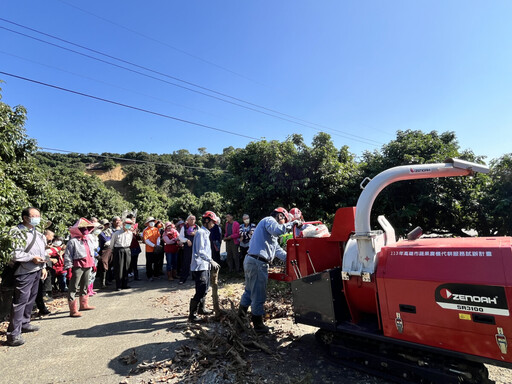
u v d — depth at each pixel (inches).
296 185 352.5
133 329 182.2
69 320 203.3
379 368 119.5
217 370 128.0
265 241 165.3
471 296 90.0
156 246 334.0
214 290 190.9
